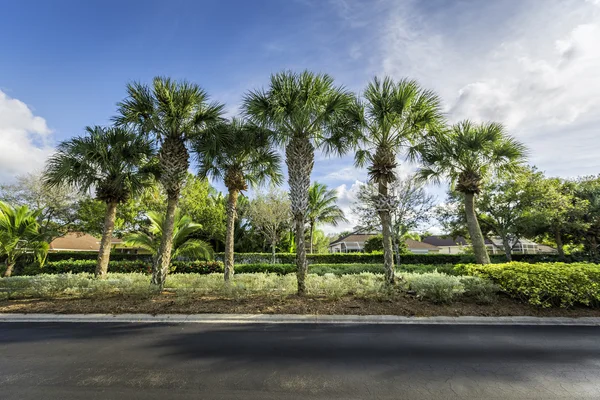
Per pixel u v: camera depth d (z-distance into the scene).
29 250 13.12
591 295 7.04
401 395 3.23
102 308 7.12
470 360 4.22
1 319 6.55
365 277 10.75
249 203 24.88
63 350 4.61
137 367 3.93
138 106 9.05
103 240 11.09
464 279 8.00
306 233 28.58
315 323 6.18
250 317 6.48
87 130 10.85
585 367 4.00
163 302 7.57
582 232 17.48
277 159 12.03
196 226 15.27
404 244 22.16
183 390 3.30
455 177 12.36
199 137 10.01
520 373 3.80
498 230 17.09
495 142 11.10
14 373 3.75
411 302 7.46
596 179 18.84
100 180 11.19
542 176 15.87
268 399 3.12
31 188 18.89
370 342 5.00
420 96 9.16
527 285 7.25
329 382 3.51
